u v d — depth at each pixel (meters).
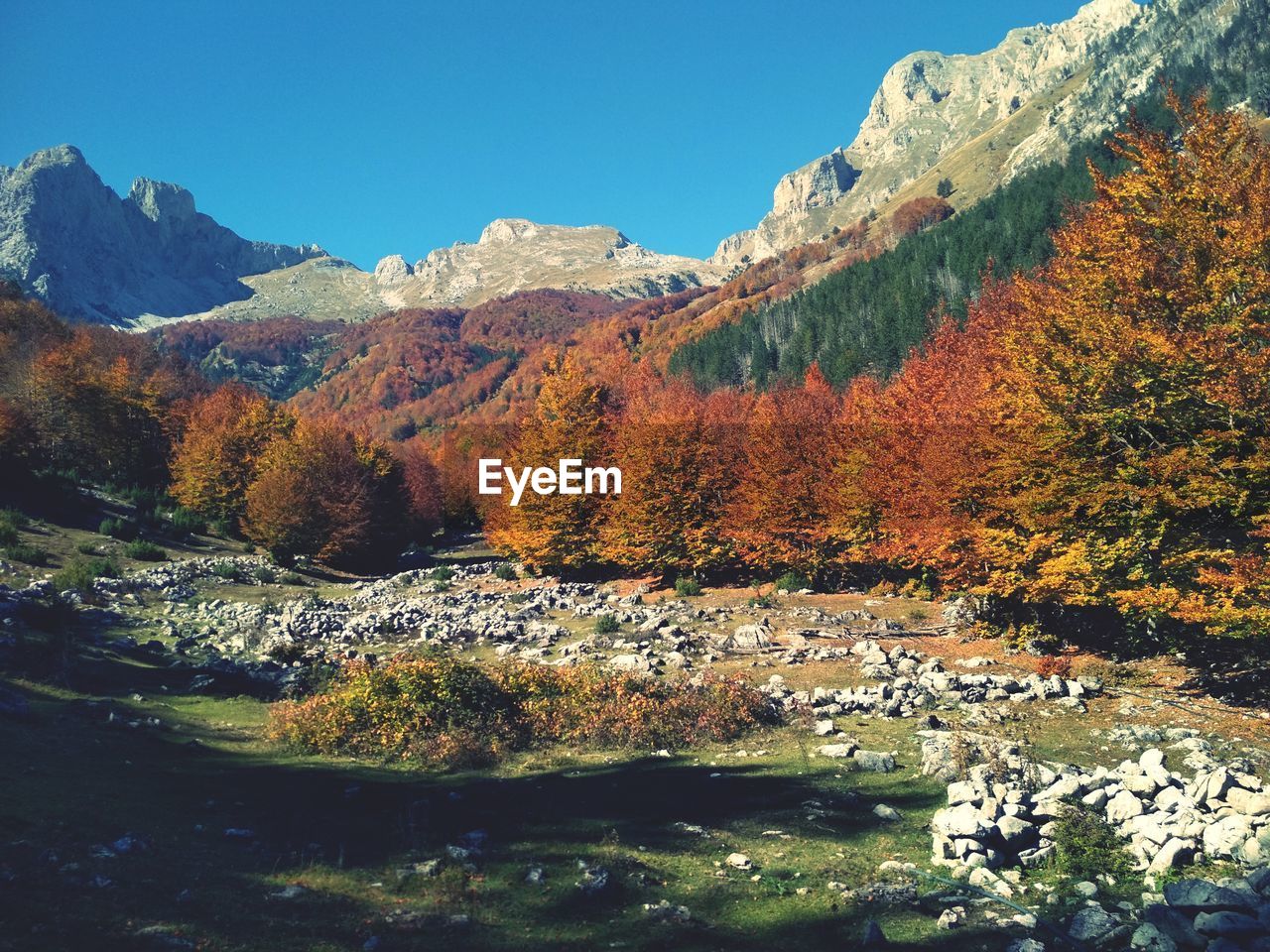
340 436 84.12
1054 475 26.56
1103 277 26.03
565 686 22.84
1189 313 23.19
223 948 8.26
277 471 70.38
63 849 10.14
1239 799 12.95
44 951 7.52
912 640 33.84
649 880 11.59
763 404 82.00
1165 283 24.27
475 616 42.66
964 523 31.56
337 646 34.31
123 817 11.91
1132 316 24.98
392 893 10.45
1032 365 27.16
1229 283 22.62
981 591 30.52
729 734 20.72
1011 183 169.50
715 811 14.89
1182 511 23.45
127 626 33.12
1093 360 24.56
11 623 26.30
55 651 23.66
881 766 17.50
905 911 10.77
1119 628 30.25
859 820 14.46
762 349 152.38
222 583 52.62
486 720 20.22
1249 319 22.86
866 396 63.12
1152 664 26.17
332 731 19.06
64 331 122.44
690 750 19.75
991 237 137.38
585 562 63.31
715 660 30.84
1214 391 21.59
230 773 15.97
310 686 24.89
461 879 11.02
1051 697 23.16
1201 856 11.84
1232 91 159.38
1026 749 18.14
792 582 50.75
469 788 16.05
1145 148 25.67
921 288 136.25
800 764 18.03
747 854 12.74
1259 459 21.19
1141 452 24.88
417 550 90.62
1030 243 127.81
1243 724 19.66
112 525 59.19
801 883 11.67
